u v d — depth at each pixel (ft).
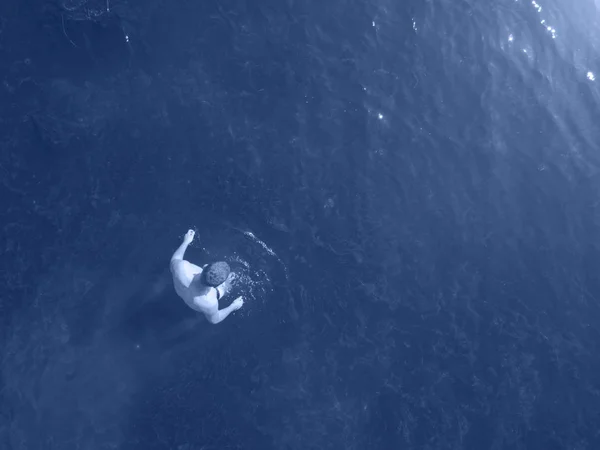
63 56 33.71
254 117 35.24
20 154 31.42
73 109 32.86
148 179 32.55
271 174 34.19
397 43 39.14
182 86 34.81
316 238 33.30
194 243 31.65
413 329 32.30
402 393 30.60
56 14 34.35
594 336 33.68
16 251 29.81
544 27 42.29
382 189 35.37
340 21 38.83
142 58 34.81
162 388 28.86
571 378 32.30
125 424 28.02
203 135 34.12
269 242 32.58
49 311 29.14
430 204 35.70
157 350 29.45
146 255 31.07
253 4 37.78
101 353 29.01
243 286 31.27
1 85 32.35
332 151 35.58
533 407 31.32
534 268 35.12
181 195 32.60
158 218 31.89
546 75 40.98
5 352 28.04
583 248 36.11
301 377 30.12
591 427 31.24
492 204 36.50
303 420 29.30
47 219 30.71
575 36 42.91
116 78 34.06
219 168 33.63
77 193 31.50
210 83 35.32
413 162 36.47
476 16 41.14
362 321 31.91
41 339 28.63
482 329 32.91
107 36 34.65
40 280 29.58
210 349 29.89
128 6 35.55
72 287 29.81
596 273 35.50
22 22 33.83
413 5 40.34
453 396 30.94
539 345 32.91
